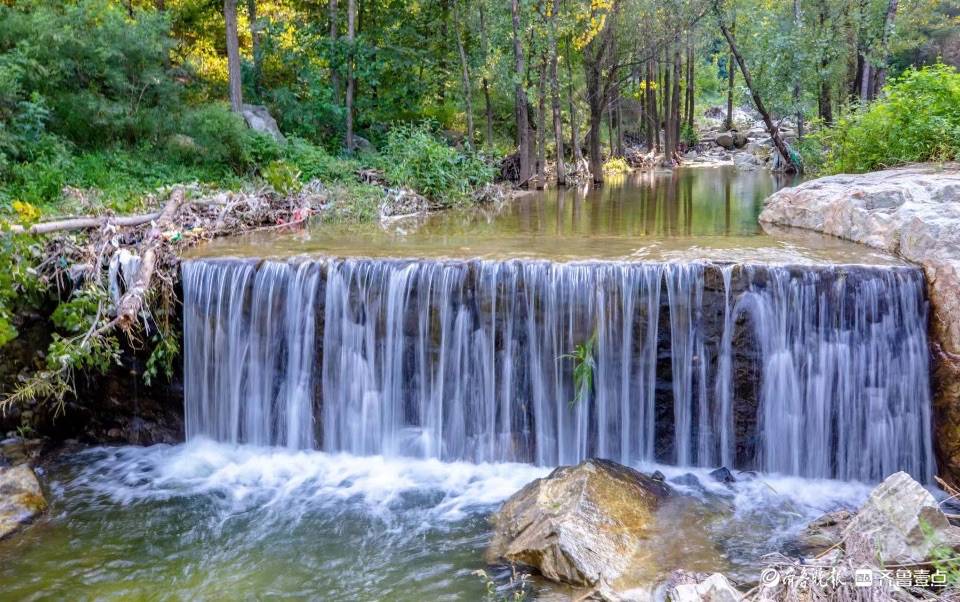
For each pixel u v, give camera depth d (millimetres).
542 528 5109
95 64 14594
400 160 16000
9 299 7301
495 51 20422
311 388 7371
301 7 24938
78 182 12570
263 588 5051
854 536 4621
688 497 5957
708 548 5098
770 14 21875
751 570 4785
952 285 5902
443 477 6762
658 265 6574
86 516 6141
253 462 7203
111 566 5371
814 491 6176
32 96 12875
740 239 8414
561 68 23453
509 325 6863
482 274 6891
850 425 6348
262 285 7406
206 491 6609
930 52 34062
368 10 24703
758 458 6535
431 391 7098
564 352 6781
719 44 32500
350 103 21109
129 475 6969
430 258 7230
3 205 9430
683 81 45000
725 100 62750
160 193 10266
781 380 6430
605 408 6762
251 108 20141
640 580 4688
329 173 16312
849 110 15680
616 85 25203
